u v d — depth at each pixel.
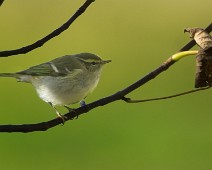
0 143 13.88
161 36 19.28
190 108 16.55
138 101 5.03
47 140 14.10
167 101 16.53
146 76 4.82
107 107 15.43
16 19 18.69
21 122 15.38
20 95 16.23
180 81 17.55
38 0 18.89
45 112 15.37
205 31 4.86
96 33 19.19
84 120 14.87
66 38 18.81
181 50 4.95
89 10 19.53
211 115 16.38
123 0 20.16
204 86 4.81
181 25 19.69
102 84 17.89
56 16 18.73
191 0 20.09
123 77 18.28
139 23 19.55
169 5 20.06
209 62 4.77
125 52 18.86
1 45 18.41
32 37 18.72
